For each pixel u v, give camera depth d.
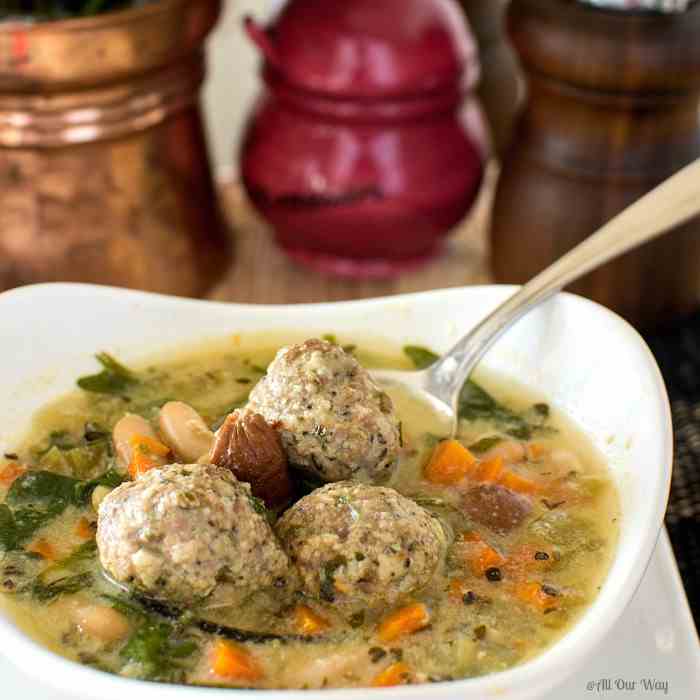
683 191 0.46
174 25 0.54
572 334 0.46
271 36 0.59
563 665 0.36
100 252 0.56
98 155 0.54
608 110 0.54
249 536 0.38
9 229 0.55
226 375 0.47
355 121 0.58
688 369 0.55
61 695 0.39
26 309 0.46
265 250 0.63
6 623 0.37
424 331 0.48
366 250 0.60
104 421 0.45
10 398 0.45
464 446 0.45
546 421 0.45
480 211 0.65
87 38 0.52
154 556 0.38
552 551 0.41
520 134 0.57
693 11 0.53
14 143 0.53
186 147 0.57
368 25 0.57
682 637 0.40
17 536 0.41
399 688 0.35
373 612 0.39
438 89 0.58
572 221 0.56
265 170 0.60
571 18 0.53
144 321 0.48
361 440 0.41
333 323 0.48
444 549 0.40
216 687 0.36
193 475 0.39
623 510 0.42
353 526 0.39
